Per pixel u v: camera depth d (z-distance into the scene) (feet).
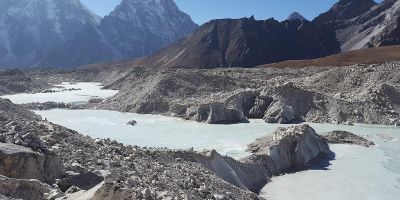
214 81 254.68
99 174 51.55
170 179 66.18
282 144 113.50
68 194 41.60
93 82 524.11
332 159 120.57
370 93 208.85
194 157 88.12
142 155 77.05
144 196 49.57
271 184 97.45
